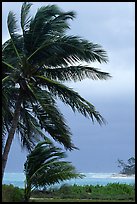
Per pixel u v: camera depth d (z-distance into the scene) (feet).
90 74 75.36
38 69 75.20
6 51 75.10
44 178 67.00
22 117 80.94
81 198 85.97
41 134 81.10
